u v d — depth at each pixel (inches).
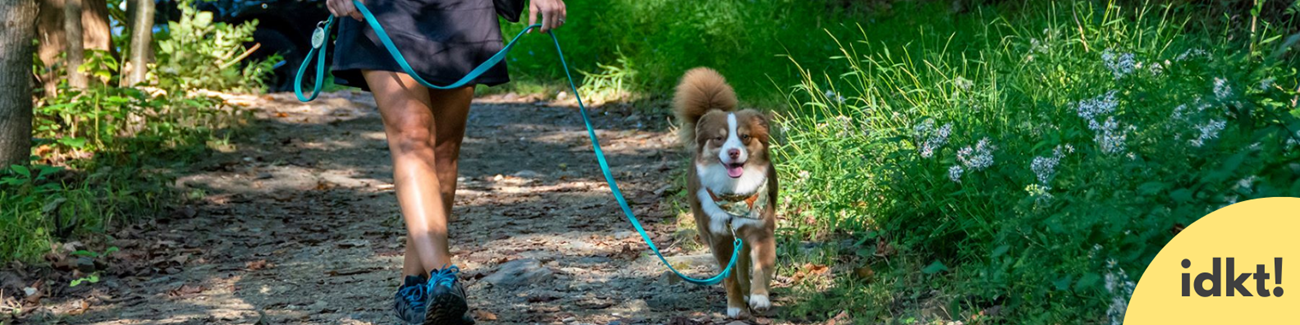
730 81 420.5
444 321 144.5
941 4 434.0
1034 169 161.8
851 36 401.7
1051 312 148.6
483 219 281.0
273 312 186.9
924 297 174.1
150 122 363.3
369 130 437.4
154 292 204.1
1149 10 319.0
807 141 256.1
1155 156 145.5
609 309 180.7
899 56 360.8
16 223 229.9
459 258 231.1
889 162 208.4
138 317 184.1
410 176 150.8
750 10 473.4
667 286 195.5
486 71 160.6
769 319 169.9
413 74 148.5
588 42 565.6
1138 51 231.9
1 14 257.4
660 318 173.3
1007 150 182.4
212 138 378.3
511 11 168.2
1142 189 138.6
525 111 495.8
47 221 241.3
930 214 200.5
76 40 352.2
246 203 301.6
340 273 218.4
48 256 221.1
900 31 393.1
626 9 546.0
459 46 157.5
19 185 256.2
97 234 246.7
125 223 260.2
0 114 259.8
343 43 155.9
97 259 222.8
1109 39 256.8
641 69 506.9
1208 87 156.0
